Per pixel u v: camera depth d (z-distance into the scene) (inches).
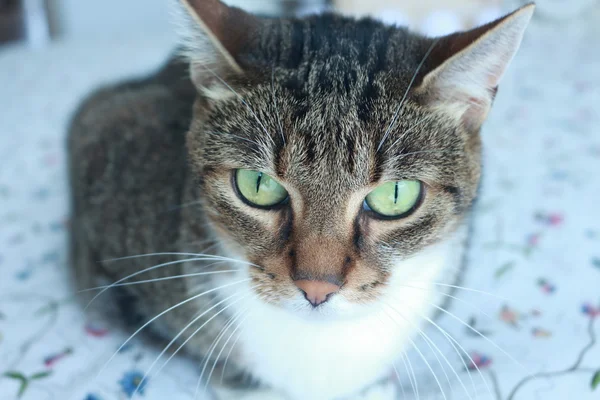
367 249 8.9
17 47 24.8
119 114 12.5
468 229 10.6
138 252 10.8
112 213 11.3
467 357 10.3
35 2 29.2
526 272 11.8
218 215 9.4
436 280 9.9
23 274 12.4
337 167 8.6
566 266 11.9
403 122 8.7
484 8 22.7
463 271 10.8
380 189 8.8
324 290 8.7
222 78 9.1
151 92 13.0
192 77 9.3
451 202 9.2
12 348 10.6
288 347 9.8
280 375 10.1
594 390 9.5
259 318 9.6
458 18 22.7
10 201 14.4
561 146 15.6
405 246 9.1
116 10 30.0
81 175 12.1
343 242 8.7
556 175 14.4
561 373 9.8
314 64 9.1
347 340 9.7
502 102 18.2
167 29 26.1
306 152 8.6
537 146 15.7
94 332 11.1
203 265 9.9
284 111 8.7
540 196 13.8
